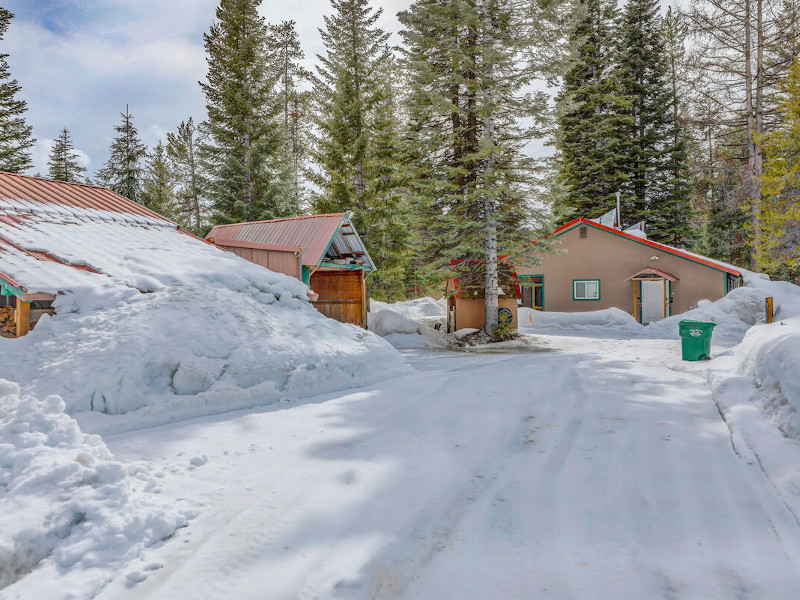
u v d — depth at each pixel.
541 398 7.70
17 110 28.17
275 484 4.34
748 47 23.62
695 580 2.85
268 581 2.90
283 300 10.16
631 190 38.16
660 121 38.94
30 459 3.86
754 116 23.98
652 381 8.98
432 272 18.47
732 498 3.97
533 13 16.52
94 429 5.59
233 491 4.20
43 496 3.53
